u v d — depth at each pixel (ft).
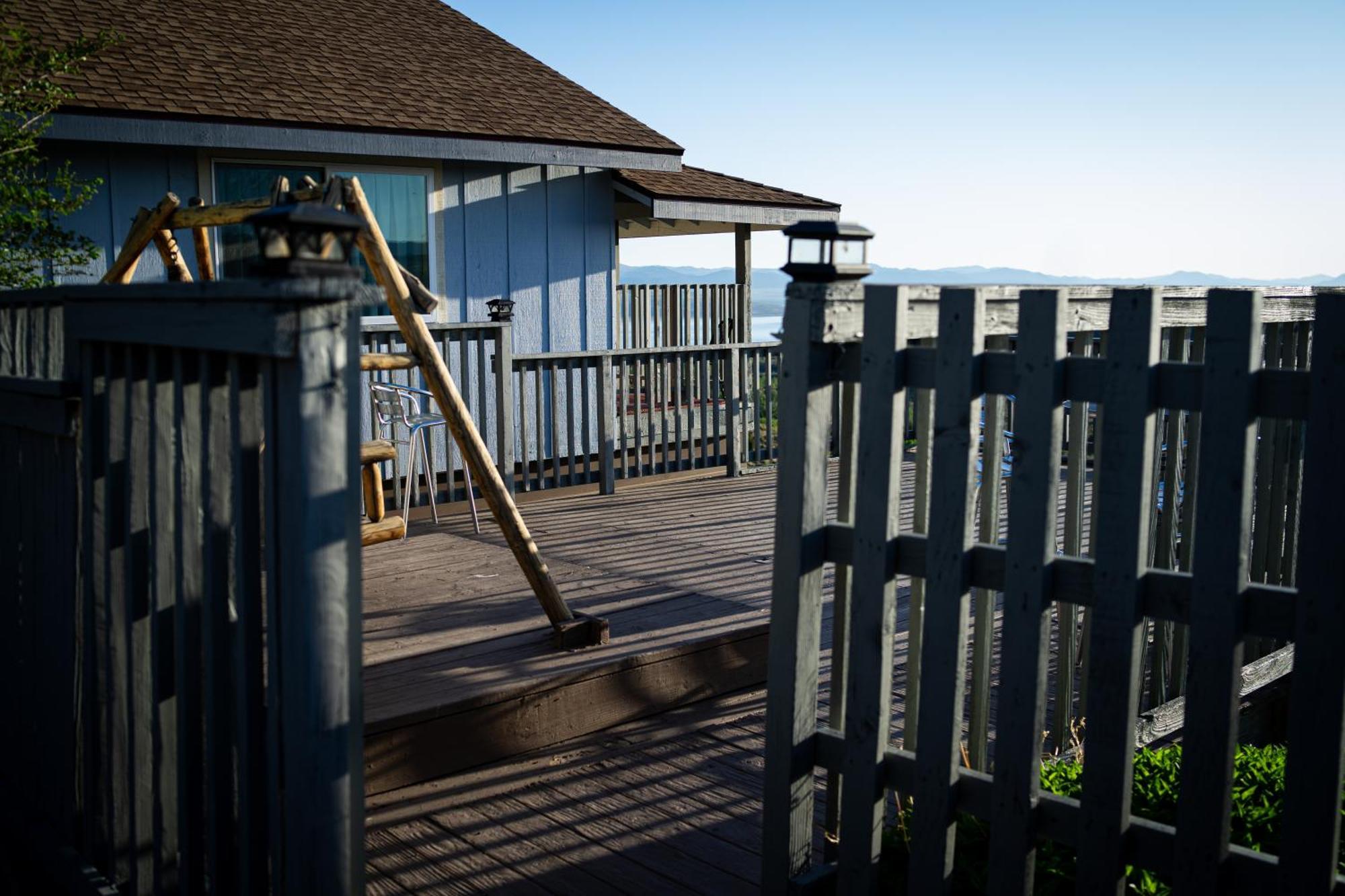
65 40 26.89
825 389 8.75
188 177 26.96
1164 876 8.46
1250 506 7.17
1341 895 6.98
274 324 6.34
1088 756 7.80
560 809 11.52
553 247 33.06
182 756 7.99
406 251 30.27
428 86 32.22
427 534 22.25
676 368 30.12
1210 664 7.29
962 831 9.43
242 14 32.99
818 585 8.93
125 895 9.12
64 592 9.97
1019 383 7.84
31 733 11.07
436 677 13.15
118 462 8.79
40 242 23.21
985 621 10.32
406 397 24.35
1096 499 8.72
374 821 11.27
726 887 9.88
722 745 13.26
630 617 15.79
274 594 6.96
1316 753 6.95
